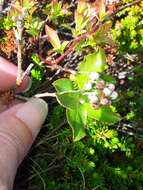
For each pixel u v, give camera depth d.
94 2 0.12
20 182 0.11
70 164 0.11
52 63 0.12
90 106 0.08
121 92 0.13
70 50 0.11
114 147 0.12
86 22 0.11
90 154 0.11
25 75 0.11
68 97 0.08
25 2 0.11
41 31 0.12
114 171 0.12
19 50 0.10
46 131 0.12
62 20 0.13
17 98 0.11
